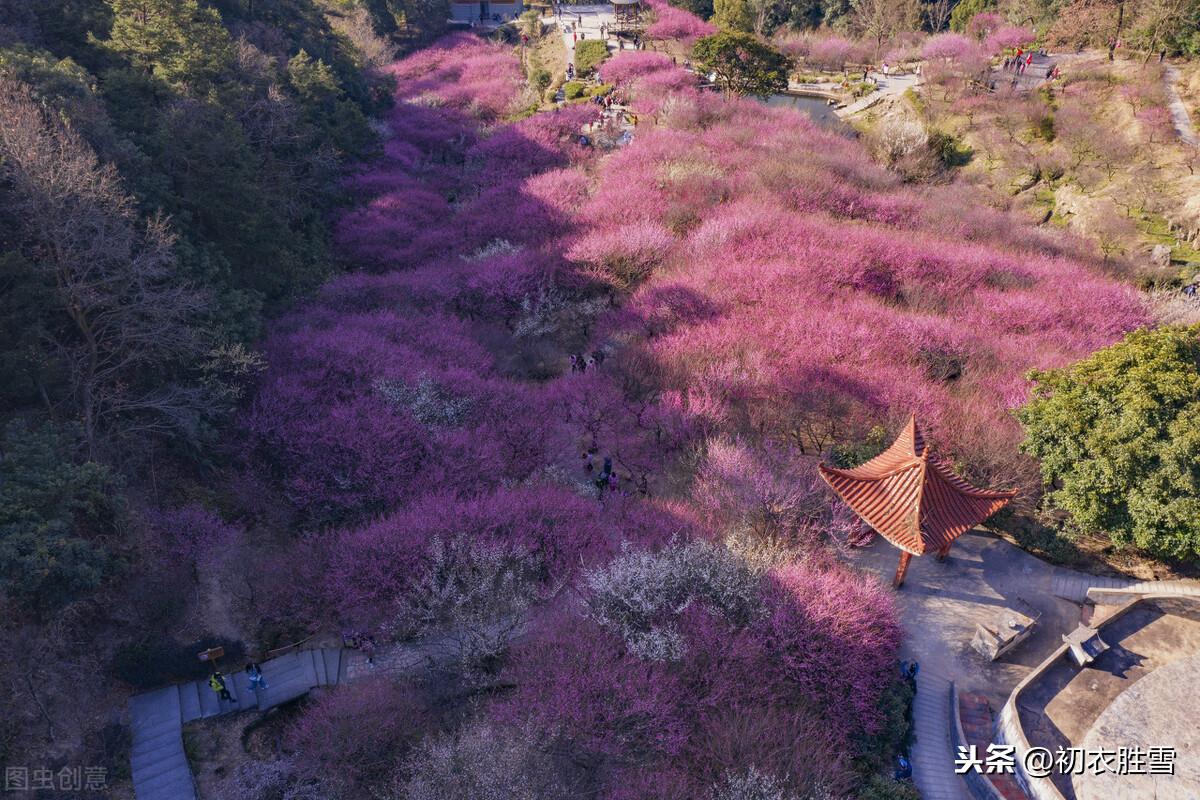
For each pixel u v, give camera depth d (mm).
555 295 47531
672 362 38688
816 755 22500
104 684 25984
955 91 76188
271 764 23891
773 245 48312
